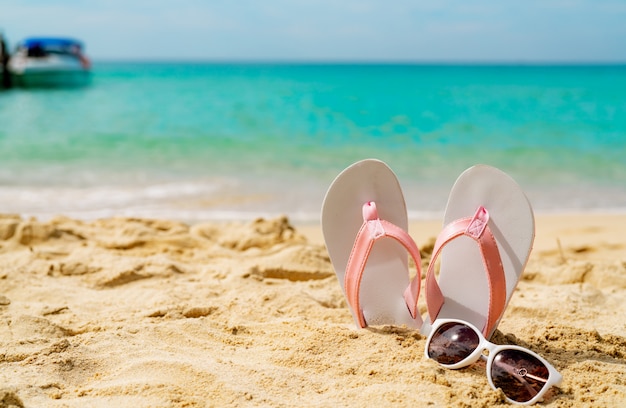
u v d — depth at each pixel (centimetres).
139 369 92
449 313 102
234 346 102
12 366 93
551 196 266
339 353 96
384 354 94
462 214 103
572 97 885
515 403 86
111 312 115
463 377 91
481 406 85
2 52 938
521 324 108
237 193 259
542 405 86
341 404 85
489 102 786
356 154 380
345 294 103
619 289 133
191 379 89
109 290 129
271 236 162
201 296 122
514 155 381
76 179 283
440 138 456
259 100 805
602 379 91
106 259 141
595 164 347
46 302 121
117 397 85
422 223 212
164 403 83
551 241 183
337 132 484
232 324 109
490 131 495
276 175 303
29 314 112
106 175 295
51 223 173
